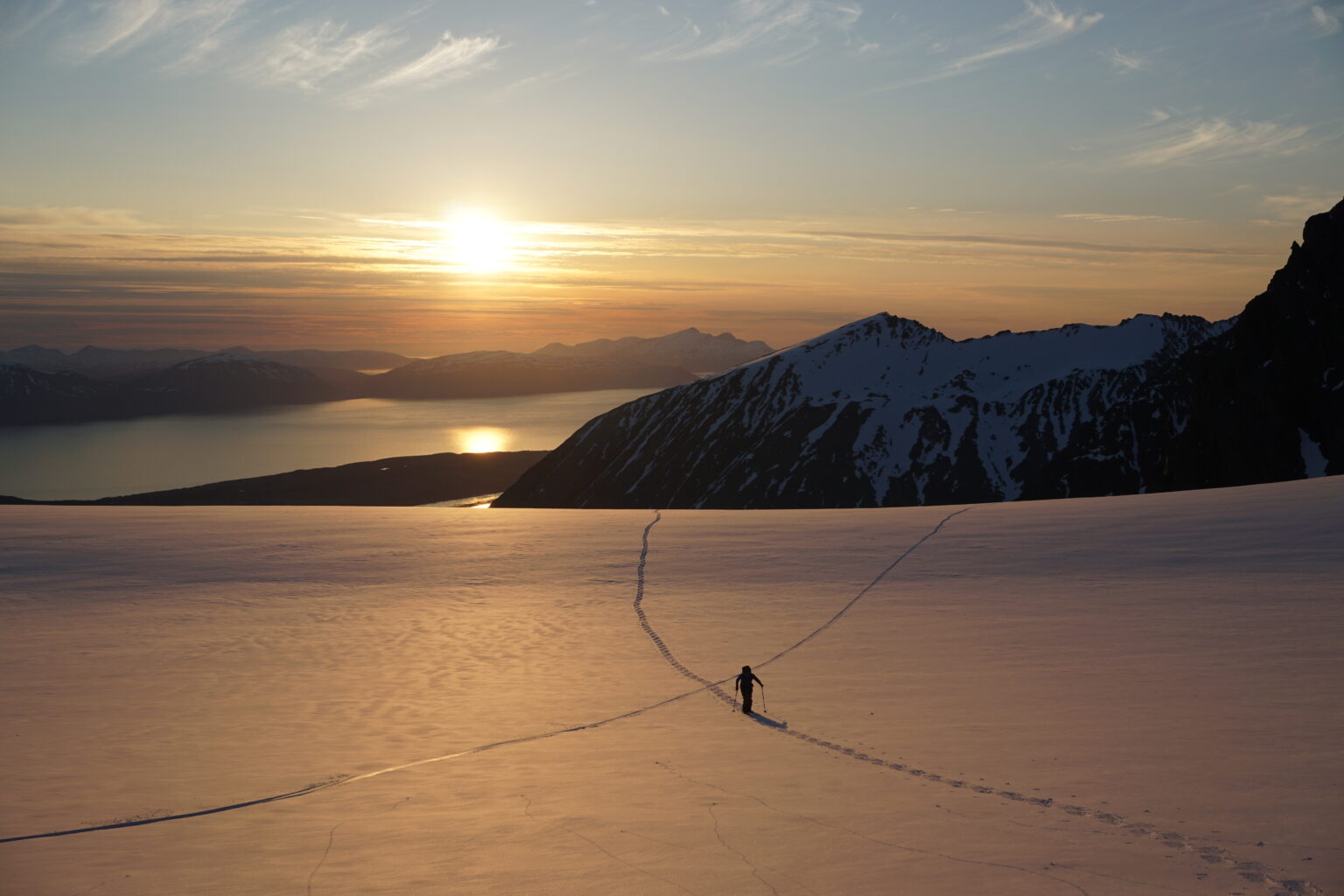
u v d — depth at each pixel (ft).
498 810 43.75
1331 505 130.93
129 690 73.46
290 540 148.25
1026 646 79.56
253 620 99.96
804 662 79.30
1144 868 33.27
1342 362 276.00
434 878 34.45
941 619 92.84
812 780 47.44
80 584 118.21
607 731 60.90
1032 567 115.14
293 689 73.67
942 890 31.42
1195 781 43.57
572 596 111.04
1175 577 103.65
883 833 38.19
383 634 93.30
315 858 37.19
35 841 40.24
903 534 141.79
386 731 61.67
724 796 44.83
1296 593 91.04
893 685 69.41
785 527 153.79
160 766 53.57
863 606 101.09
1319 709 55.57
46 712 66.80
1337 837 35.68
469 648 87.86
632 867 34.88
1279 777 43.55
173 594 112.68
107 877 35.24
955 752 51.24
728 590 112.06
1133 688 63.72
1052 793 43.14
